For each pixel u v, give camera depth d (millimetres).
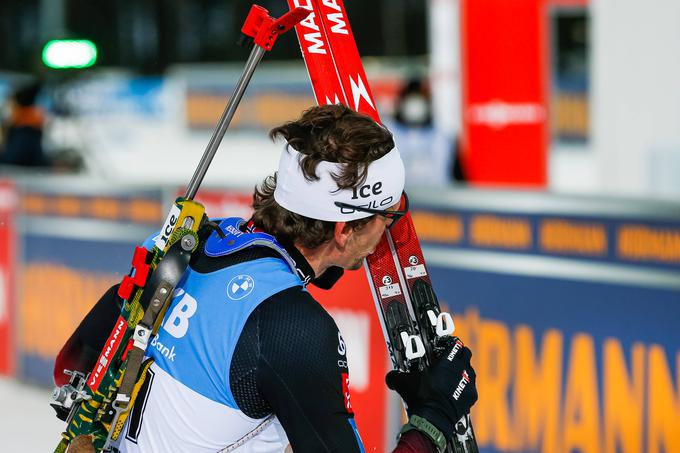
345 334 14438
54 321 19266
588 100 46594
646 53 23922
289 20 6504
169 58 82000
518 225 12461
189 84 52000
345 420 5867
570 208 11914
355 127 6145
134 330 6211
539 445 12406
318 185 6137
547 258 12195
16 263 20156
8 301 20453
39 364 19703
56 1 48688
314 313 5906
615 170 24641
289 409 5762
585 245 11805
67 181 18719
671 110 23781
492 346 12875
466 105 30359
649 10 23719
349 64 8289
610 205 11539
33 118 29734
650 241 11180
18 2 76375
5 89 47250
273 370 5754
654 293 11164
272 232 6375
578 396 11977
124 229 17703
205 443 6043
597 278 11711
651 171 23969
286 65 76500
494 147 30125
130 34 81625
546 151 29875
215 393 5926
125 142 53312
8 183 20172
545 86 29641
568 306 12016
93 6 80312
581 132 46656
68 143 37688
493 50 29594
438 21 37250
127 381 6121
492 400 12906
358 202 6199
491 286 12805
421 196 13531
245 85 6578
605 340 11688
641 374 11367
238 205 15711
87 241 18406
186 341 6047
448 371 6695
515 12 29297
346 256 6492
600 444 11773
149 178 50250
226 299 6020
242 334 5855
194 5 82688
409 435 6434
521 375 12555
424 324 7477
